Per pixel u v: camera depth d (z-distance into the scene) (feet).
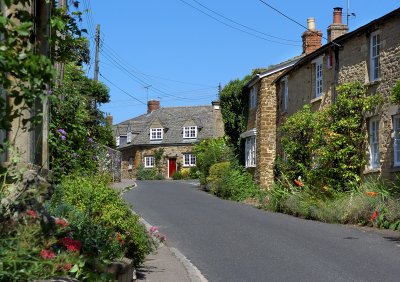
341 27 83.30
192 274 28.22
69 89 40.57
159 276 27.25
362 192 55.57
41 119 13.94
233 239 41.88
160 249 36.73
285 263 32.65
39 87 13.09
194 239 42.04
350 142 61.87
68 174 35.53
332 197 60.13
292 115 80.02
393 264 32.07
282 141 76.13
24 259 14.07
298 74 81.87
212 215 58.59
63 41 17.01
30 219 16.26
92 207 25.48
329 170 62.69
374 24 59.72
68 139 38.24
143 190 100.37
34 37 15.28
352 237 42.86
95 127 71.15
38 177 18.31
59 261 15.53
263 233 44.93
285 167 74.90
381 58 58.90
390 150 56.54
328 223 52.54
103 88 87.51
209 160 107.14
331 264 32.14
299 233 44.96
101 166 58.75
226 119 107.24
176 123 211.20
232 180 86.84
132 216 27.89
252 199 81.00
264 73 92.38
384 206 50.29
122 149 222.48
